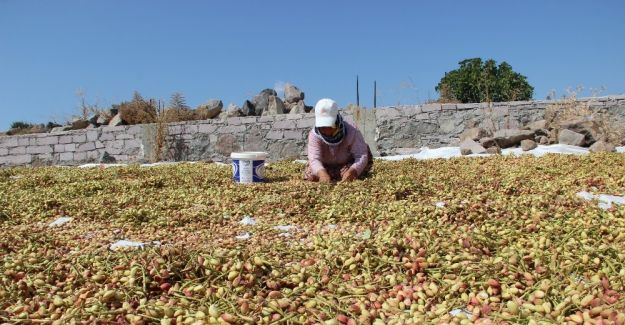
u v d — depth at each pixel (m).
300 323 2.84
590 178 7.23
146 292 3.23
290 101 20.14
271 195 6.84
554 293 2.98
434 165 10.67
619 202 5.93
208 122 17.45
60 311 2.98
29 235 4.95
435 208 5.29
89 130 18.70
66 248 4.66
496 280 3.18
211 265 3.44
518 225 4.50
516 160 10.62
